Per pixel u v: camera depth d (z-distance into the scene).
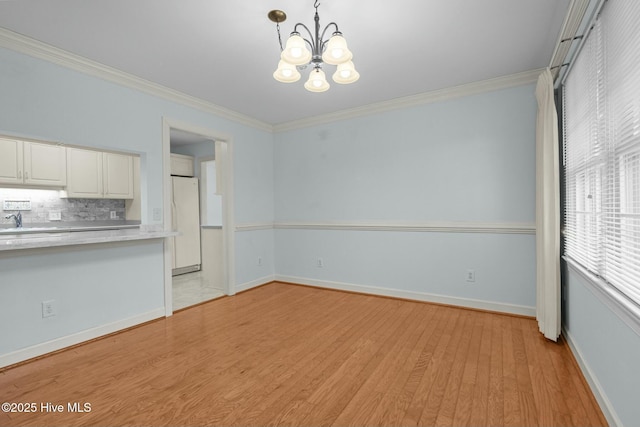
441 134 3.34
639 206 1.34
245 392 1.80
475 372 1.99
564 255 2.51
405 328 2.74
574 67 2.17
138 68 2.71
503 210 3.05
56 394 1.79
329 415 1.60
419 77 2.96
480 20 2.05
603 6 1.56
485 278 3.15
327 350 2.33
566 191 2.46
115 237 2.51
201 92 3.28
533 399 1.70
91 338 2.55
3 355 2.09
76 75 2.51
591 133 1.86
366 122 3.79
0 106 2.12
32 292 2.24
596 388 1.68
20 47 2.20
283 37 2.24
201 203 5.68
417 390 1.80
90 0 1.80
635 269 1.31
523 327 2.72
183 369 2.06
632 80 1.32
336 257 4.08
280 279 4.58
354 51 2.46
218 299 3.73
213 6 1.88
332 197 4.08
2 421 1.56
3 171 3.49
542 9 1.94
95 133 2.62
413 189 3.51
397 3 1.87
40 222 4.03
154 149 3.07
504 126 3.03
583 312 1.98
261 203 4.39
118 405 1.69
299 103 3.65
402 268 3.61
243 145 4.11
